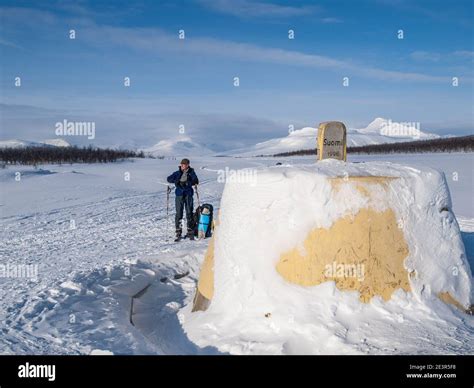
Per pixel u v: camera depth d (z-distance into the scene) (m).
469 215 15.62
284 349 5.08
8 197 21.88
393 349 4.96
